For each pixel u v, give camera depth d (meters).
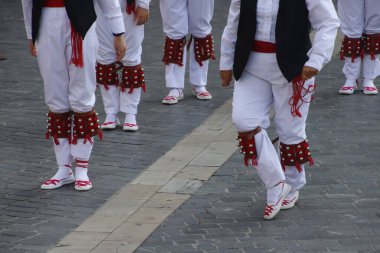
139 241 7.82
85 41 8.87
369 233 7.90
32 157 10.29
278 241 7.75
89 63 8.96
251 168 9.79
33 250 7.68
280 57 7.91
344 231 7.96
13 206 8.75
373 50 13.01
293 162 8.38
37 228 8.19
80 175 9.26
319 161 9.98
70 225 8.27
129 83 11.23
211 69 14.76
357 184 9.22
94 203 8.84
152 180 9.49
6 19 19.14
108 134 11.23
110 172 9.77
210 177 9.54
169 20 12.46
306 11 7.91
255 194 8.98
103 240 7.88
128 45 11.09
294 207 8.59
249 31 7.98
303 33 7.94
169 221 8.30
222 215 8.43
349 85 13.13
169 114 12.15
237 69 8.10
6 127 11.46
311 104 12.58
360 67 14.28
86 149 9.19
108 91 11.34
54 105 9.12
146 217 8.41
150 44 16.64
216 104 12.66
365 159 10.05
